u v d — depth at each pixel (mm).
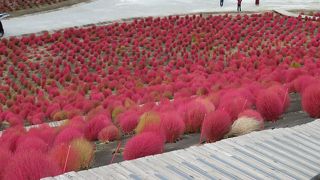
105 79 17156
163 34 23172
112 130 6305
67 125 6734
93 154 4852
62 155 4215
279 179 3348
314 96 6195
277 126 5660
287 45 20562
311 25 22875
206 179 3309
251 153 3871
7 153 4273
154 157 3736
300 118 6223
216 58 19641
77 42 22250
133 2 36031
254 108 7051
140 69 18828
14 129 7055
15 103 14391
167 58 20172
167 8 32188
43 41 22844
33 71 19516
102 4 35531
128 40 22469
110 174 3375
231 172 3443
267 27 23781
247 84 9844
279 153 3902
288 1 34219
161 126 5324
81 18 29359
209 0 36438
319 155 3902
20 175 3395
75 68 19578
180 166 3543
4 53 21000
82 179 3264
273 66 15516
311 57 16656
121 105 10117
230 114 6020
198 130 5957
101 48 21359
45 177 3312
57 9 33812
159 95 12094
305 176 3426
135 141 4301
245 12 28562
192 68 17547
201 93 10945
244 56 19203
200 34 22734
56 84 17953
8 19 30172
